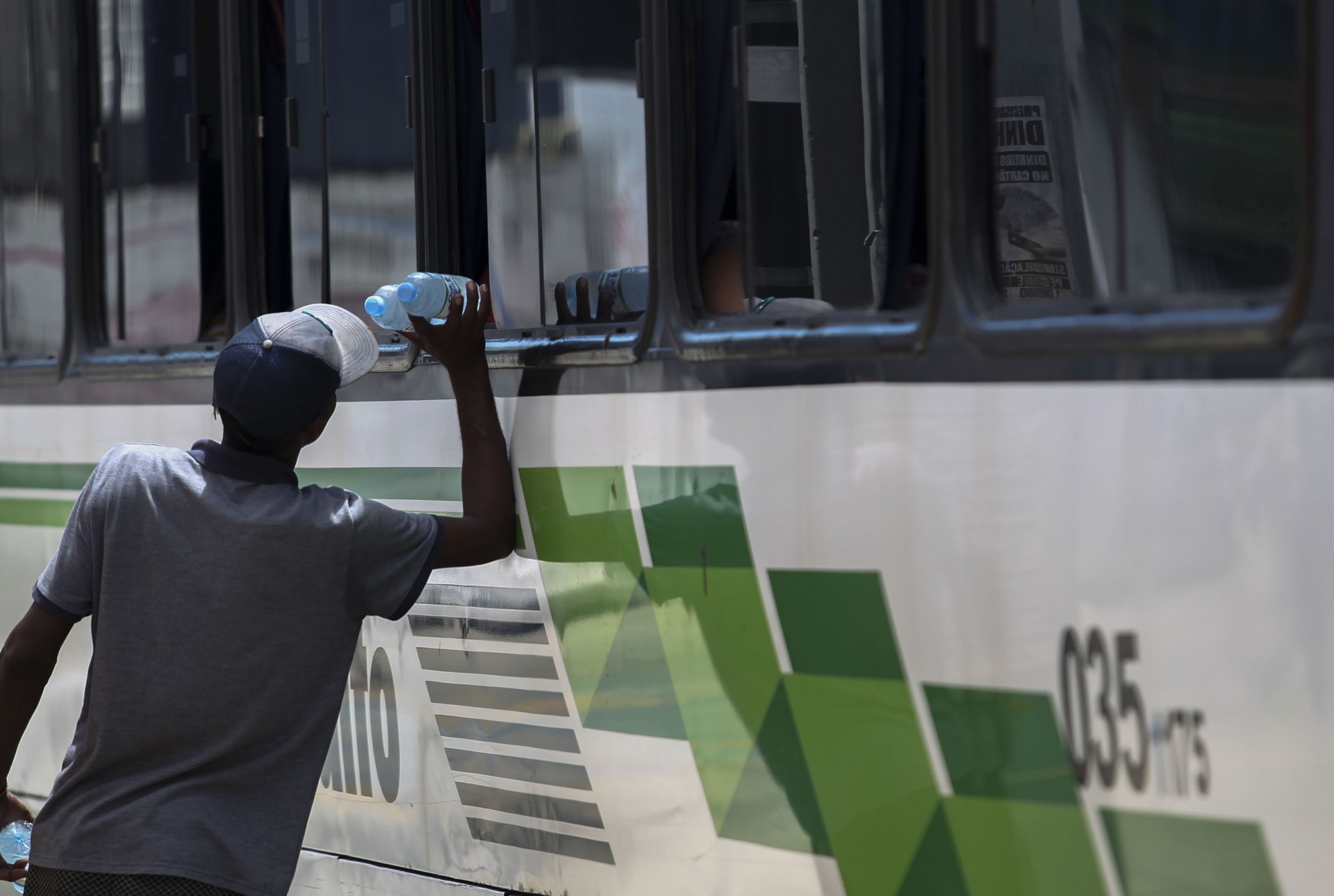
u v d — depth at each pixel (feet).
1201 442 23.04
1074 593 24.35
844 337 27.17
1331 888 22.07
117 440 41.50
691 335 29.60
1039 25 27.84
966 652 25.64
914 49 27.37
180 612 27.53
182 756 27.94
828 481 27.43
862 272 28.58
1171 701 23.38
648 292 30.73
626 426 30.73
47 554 43.83
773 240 29.50
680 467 29.78
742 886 29.27
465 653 34.12
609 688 31.30
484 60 33.99
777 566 28.19
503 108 33.73
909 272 27.20
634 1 31.35
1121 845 24.03
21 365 44.27
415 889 35.37
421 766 35.19
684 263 30.27
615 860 31.53
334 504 28.60
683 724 30.01
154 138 40.55
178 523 27.86
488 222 34.19
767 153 29.50
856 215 28.50
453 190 34.81
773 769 28.53
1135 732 23.75
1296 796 22.30
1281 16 24.21
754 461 28.53
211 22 39.06
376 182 35.76
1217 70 24.86
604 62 31.94
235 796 27.99
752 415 28.55
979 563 25.45
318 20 36.70
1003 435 25.13
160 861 26.78
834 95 28.55
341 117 36.35
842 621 27.30
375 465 35.60
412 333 32.37
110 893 27.20
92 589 28.32
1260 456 22.52
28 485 44.27
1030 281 28.04
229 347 29.14
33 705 29.32
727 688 29.19
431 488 34.53
